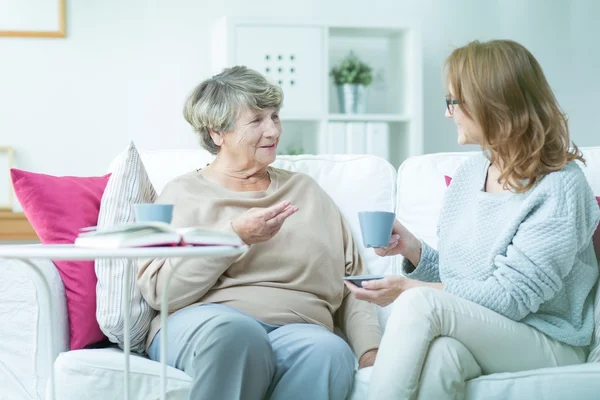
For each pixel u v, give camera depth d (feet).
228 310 6.19
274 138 7.01
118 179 6.72
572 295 5.69
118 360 5.69
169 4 13.20
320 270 6.71
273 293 6.48
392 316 5.33
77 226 6.59
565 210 5.47
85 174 12.89
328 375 5.78
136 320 6.24
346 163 7.78
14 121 12.69
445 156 7.73
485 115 5.68
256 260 6.57
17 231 12.48
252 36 12.36
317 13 13.82
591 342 5.72
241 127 6.91
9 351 6.20
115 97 13.00
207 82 7.13
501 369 5.47
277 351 6.00
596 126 14.84
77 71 12.87
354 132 12.90
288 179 7.22
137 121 13.08
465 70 5.74
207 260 6.16
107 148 12.98
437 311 5.27
